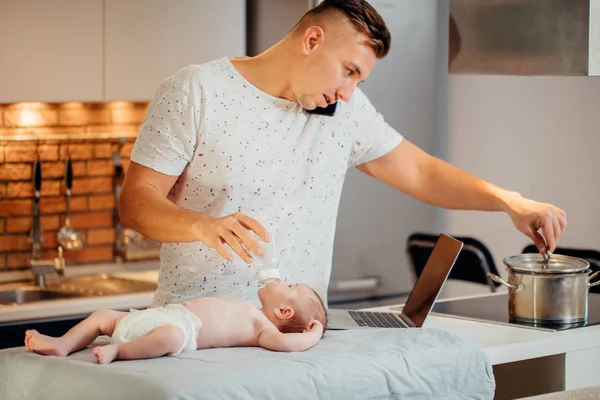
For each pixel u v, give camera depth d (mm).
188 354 2070
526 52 2799
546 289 2713
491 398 2246
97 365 1946
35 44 3775
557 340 2555
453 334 2277
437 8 4141
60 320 3619
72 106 4207
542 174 4250
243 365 1942
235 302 2225
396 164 2920
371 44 2420
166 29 4027
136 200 2418
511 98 4273
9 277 4086
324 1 2471
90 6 3865
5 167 4090
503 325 2689
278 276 2381
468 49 3002
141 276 4172
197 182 2549
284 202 2633
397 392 2068
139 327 2074
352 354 2076
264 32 4215
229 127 2523
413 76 4109
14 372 2033
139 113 4344
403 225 4207
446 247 2709
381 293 4180
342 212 4066
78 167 4242
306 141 2637
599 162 4047
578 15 2623
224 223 2145
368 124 2834
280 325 2375
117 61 3939
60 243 4215
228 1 4145
